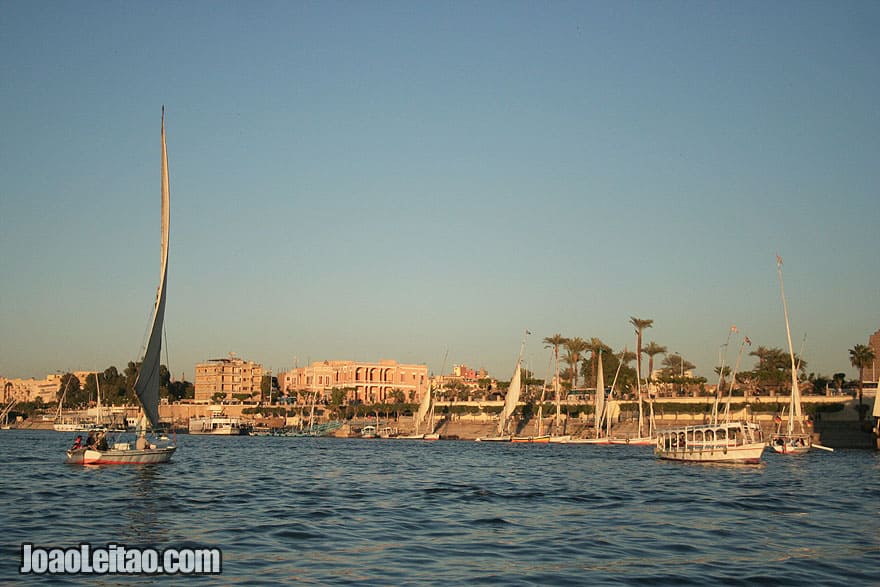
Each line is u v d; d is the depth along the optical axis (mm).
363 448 112375
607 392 153000
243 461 73875
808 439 97250
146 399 56906
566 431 144000
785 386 136750
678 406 133250
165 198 57875
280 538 28000
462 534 29359
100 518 32312
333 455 89875
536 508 37562
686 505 39094
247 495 41875
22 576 21922
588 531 30281
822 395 127875
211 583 21266
